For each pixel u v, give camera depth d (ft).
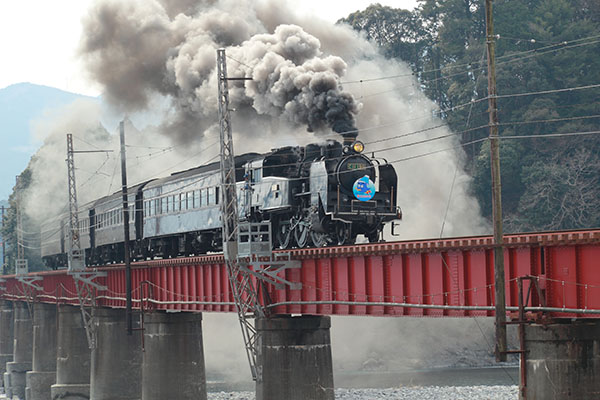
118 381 426.10
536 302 181.57
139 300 375.86
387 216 292.81
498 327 181.47
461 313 198.80
